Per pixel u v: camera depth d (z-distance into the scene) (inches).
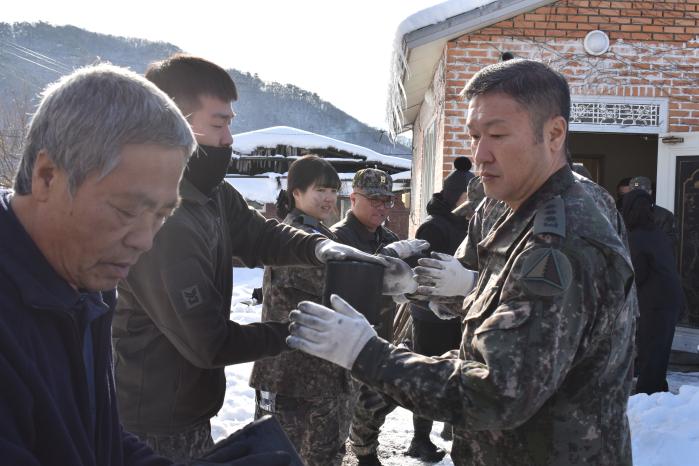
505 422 60.2
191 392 83.3
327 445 125.0
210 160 82.8
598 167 485.7
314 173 138.9
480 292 72.9
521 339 60.5
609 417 67.1
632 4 300.2
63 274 47.1
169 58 85.4
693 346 315.9
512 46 298.7
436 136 347.6
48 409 43.5
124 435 59.8
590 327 62.8
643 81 302.0
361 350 65.0
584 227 63.7
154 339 81.3
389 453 176.1
